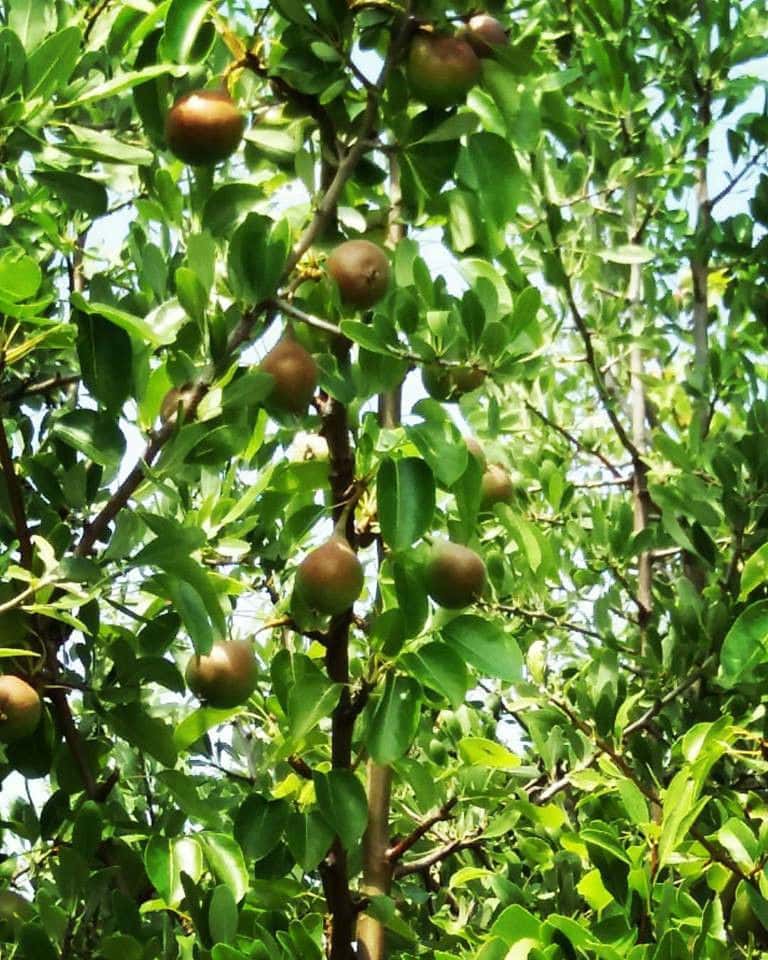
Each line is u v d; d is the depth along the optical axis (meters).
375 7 1.97
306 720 1.93
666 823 1.96
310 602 1.94
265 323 1.94
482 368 1.94
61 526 1.93
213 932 1.95
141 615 2.12
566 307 3.01
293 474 2.01
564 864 2.45
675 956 1.87
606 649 2.63
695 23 3.32
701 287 3.14
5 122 1.95
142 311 2.05
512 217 2.02
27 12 2.06
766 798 2.60
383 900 2.05
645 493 2.97
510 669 1.92
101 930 2.02
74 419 1.93
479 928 2.44
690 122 3.08
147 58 2.02
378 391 1.96
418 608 1.93
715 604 2.61
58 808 2.10
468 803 2.38
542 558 2.15
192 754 2.56
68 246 2.22
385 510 1.90
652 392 3.53
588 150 3.14
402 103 1.99
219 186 2.04
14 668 1.92
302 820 1.99
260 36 2.00
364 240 1.97
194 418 1.91
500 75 2.00
